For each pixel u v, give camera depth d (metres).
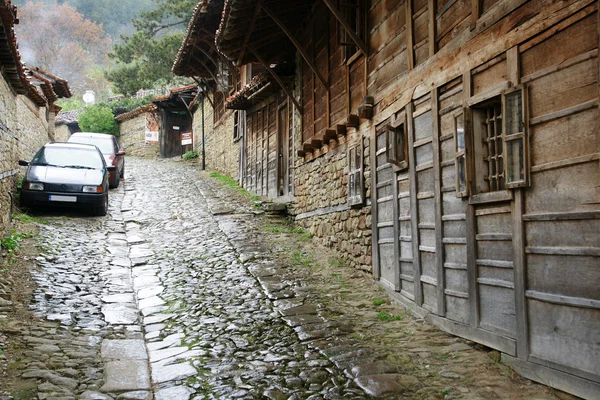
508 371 4.43
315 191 11.06
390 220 7.21
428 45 6.06
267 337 5.72
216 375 4.73
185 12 30.06
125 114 32.75
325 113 10.31
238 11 9.62
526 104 4.24
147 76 30.20
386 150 6.81
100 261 8.95
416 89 6.24
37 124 16.75
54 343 5.36
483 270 4.91
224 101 20.34
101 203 12.45
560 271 3.92
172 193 16.78
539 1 4.15
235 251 9.97
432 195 5.88
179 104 30.20
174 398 4.28
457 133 5.22
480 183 4.97
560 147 3.93
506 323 4.58
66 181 12.08
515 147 4.38
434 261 5.84
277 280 8.01
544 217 4.06
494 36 4.70
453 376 4.47
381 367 4.73
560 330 3.92
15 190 12.05
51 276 7.73
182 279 8.16
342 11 8.95
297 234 11.57
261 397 4.27
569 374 3.82
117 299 7.11
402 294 6.74
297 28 11.95
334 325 6.01
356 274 8.30
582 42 3.73
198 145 27.64
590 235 3.66
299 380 4.56
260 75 13.71
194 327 6.09
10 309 6.20
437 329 5.69
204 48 17.16
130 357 5.18
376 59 7.73
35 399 4.11
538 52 4.17
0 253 8.02
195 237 11.21
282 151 14.41
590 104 3.64
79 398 4.21
